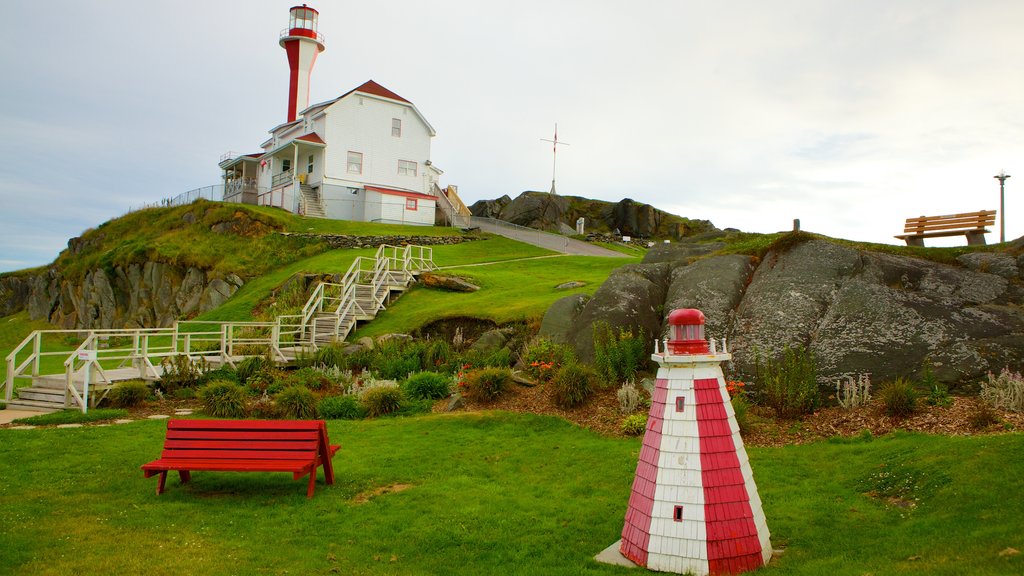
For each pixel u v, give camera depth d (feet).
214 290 125.90
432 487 34.14
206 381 60.85
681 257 68.13
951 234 62.03
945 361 42.75
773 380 44.34
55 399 54.08
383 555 26.37
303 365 65.92
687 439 23.48
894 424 38.27
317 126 176.76
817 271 51.93
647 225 236.63
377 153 180.04
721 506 23.09
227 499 32.81
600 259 124.88
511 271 108.17
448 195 201.26
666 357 23.71
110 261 150.61
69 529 27.99
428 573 24.56
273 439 33.42
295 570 24.45
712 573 22.62
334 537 28.04
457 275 95.09
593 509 30.58
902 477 30.50
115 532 27.81
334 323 79.15
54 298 170.19
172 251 141.38
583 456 37.99
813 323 48.62
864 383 43.34
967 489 27.30
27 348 133.90
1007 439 31.04
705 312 53.57
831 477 32.63
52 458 38.52
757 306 51.57
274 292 109.40
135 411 52.85
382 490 34.35
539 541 27.32
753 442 39.19
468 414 47.32
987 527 23.81
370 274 99.45
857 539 25.49
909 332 45.16
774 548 25.53
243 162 203.82
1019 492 25.84
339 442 42.75
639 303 57.16
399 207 174.09
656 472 23.88
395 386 53.93
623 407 45.03
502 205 250.57
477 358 61.46
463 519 29.81
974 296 47.70
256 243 138.31
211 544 26.76
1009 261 49.39
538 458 38.40
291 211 168.04
